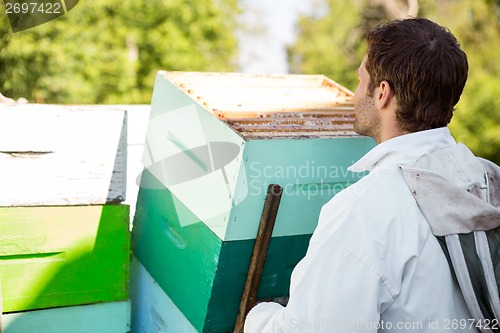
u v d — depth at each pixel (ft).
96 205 6.79
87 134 6.66
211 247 5.86
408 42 4.54
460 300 4.36
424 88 4.50
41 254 6.62
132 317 8.05
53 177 6.55
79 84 30.19
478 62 41.24
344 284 4.23
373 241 4.25
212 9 36.27
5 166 6.35
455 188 4.28
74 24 30.58
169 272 6.81
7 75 28.81
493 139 37.35
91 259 6.82
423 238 4.29
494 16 42.96
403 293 4.25
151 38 33.55
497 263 4.21
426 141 4.62
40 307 6.66
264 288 6.20
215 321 6.05
